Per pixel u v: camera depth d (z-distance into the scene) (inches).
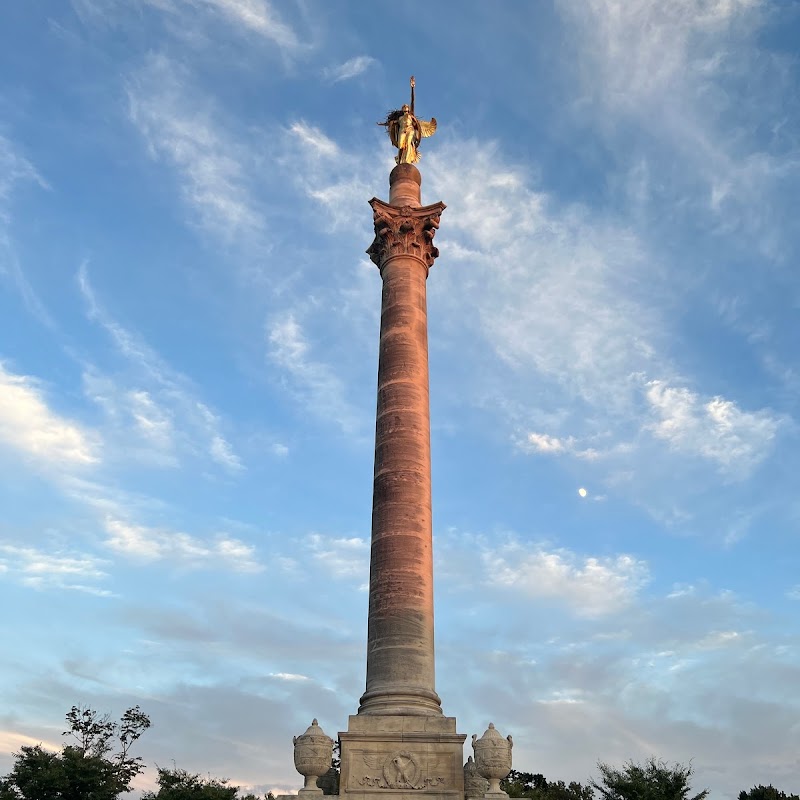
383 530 1312.7
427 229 1593.3
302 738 1176.8
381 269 1587.1
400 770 1139.3
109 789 2071.9
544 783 2972.4
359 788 1129.4
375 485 1370.6
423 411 1424.7
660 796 2266.2
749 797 2933.1
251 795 2568.9
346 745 1157.1
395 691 1198.9
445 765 1147.3
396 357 1455.5
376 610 1267.2
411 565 1282.0
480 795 1175.0
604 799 2357.3
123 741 2313.0
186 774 2472.9
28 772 2000.5
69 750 2091.5
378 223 1590.8
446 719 1176.2
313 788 1139.3
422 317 1519.4
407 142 1763.0
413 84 1844.2
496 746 1135.0
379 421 1418.6
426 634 1252.5
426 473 1375.5
